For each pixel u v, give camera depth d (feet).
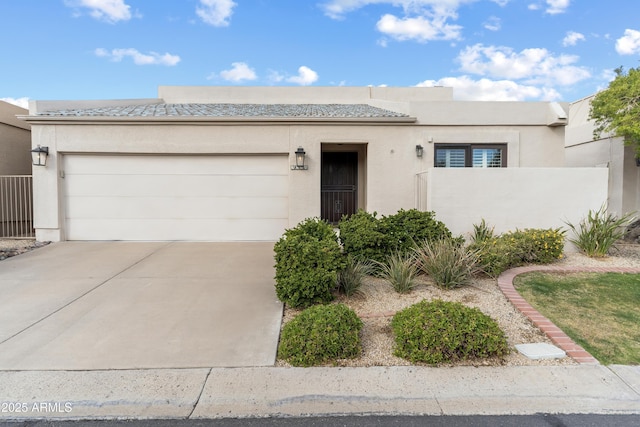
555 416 9.22
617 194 36.19
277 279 16.46
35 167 30.96
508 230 26.78
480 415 9.28
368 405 9.64
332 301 16.75
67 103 36.04
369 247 20.51
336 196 40.93
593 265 22.84
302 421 9.07
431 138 33.12
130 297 17.87
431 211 25.20
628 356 11.78
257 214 32.83
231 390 10.10
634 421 9.03
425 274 20.67
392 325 13.35
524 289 18.24
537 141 33.94
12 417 9.12
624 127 27.61
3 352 12.17
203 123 31.63
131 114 32.35
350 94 51.26
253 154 32.48
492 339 11.63
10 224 36.17
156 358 11.82
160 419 9.12
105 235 32.09
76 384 10.30
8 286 19.47
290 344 11.72
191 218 32.55
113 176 31.96
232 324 14.69
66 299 17.52
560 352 11.88
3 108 35.60
